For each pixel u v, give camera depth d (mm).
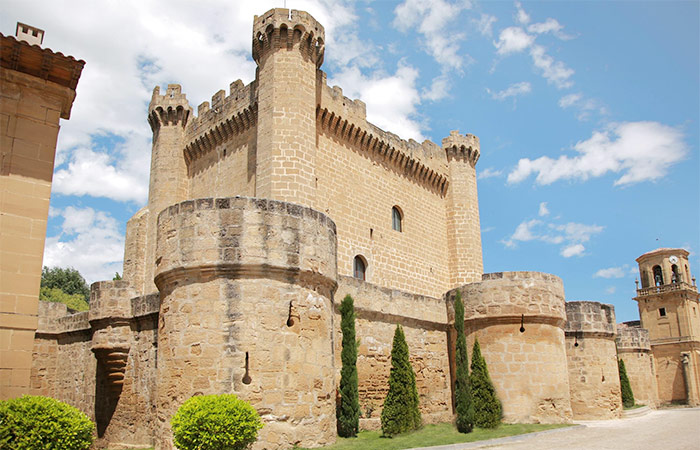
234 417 14414
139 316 24188
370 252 39031
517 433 22547
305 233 18359
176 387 16844
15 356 15297
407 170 43938
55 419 13875
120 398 24484
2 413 13406
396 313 26984
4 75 16578
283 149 33062
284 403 16750
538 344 25875
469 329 27000
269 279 17406
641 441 21906
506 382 25469
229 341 16672
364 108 40344
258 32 35438
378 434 22406
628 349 50344
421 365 27891
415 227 43656
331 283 19156
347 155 38750
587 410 33625
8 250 15727
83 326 27781
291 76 34219
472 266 45938
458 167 47906
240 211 17609
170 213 18312
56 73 17125
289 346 17250
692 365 68562
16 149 16375
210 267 17141
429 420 26781
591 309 35000
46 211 16469
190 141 41969
